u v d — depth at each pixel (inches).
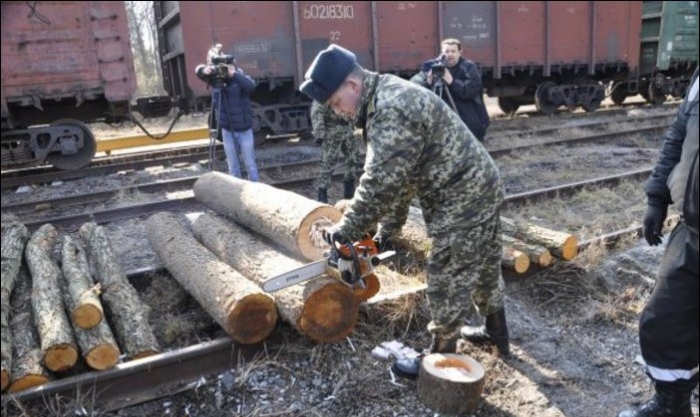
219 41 387.5
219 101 262.2
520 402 113.2
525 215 229.0
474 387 105.3
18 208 272.7
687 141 79.8
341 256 102.5
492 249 111.2
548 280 163.8
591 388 117.8
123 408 113.6
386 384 118.8
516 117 595.5
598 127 488.4
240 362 125.6
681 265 81.0
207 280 134.9
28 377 110.3
